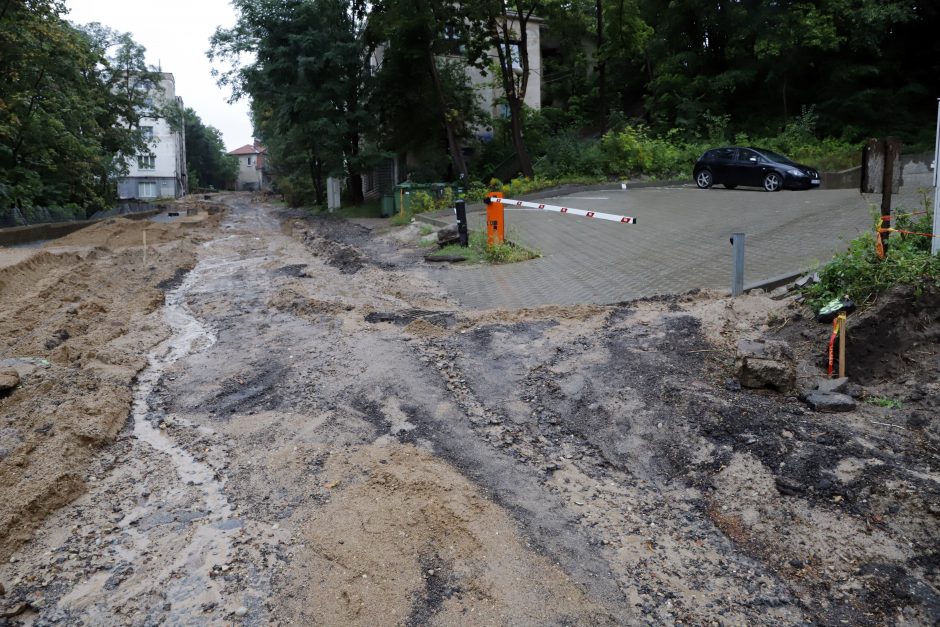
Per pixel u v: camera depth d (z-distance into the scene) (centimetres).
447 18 2736
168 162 7281
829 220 1298
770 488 464
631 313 820
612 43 3247
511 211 2167
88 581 405
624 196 2288
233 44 3275
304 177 4706
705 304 814
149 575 408
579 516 459
